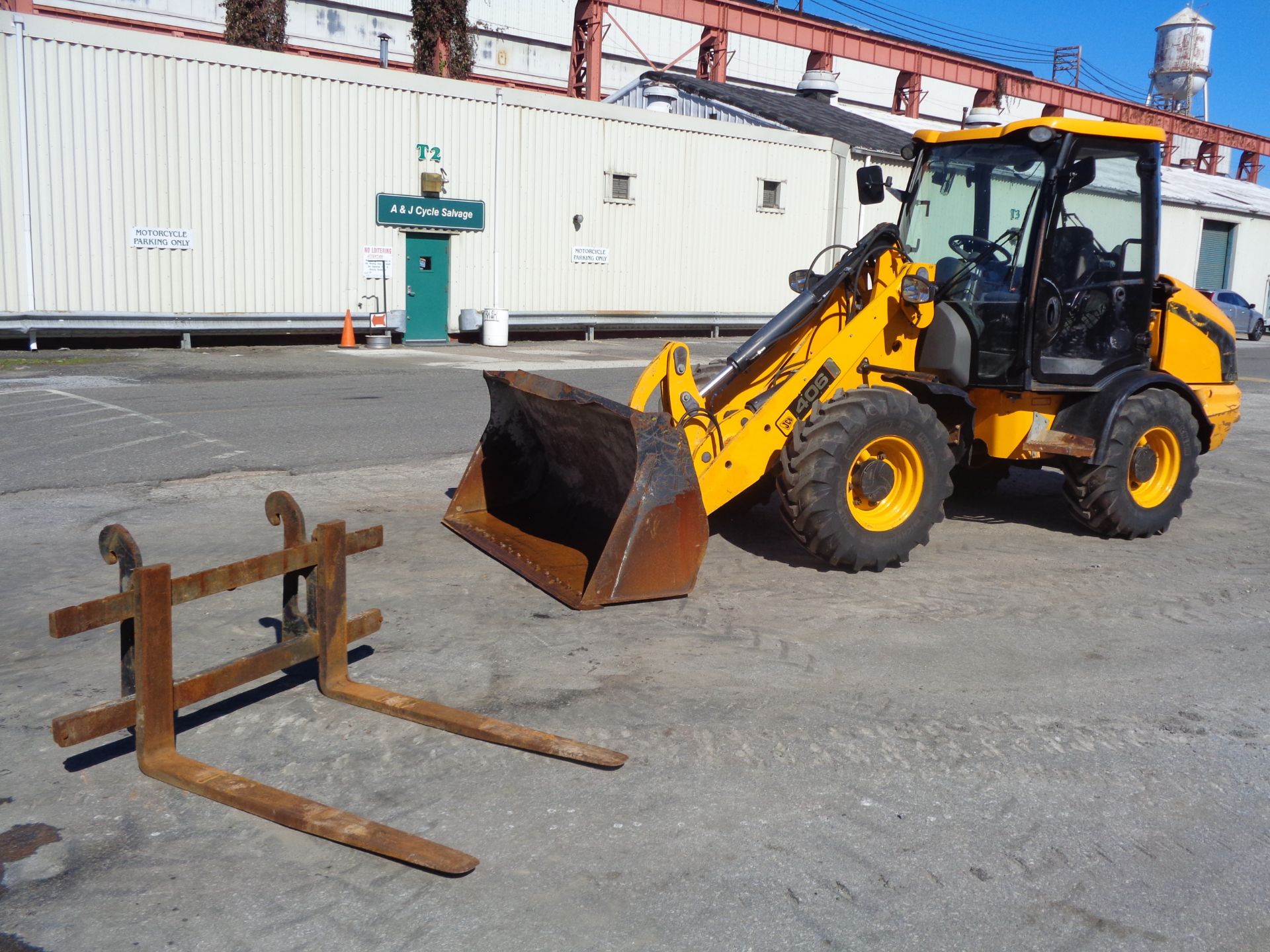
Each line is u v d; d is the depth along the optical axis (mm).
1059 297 6348
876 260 6172
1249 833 3453
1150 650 5039
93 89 15766
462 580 5699
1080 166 6312
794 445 5754
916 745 3959
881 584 5902
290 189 17938
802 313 5871
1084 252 6508
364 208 18859
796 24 33812
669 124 22844
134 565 3615
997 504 8164
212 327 17312
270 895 2973
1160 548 6930
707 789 3588
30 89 15250
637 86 30250
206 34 30422
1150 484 7094
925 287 5988
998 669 4727
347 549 4250
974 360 6449
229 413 10734
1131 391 6602
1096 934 2906
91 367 14180
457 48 24406
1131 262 6770
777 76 44844
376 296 19281
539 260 21422
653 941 2805
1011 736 4070
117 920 2850
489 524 6445
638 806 3471
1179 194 36562
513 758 3764
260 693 4266
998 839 3355
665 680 4465
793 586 5781
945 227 6699
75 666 4488
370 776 3627
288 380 13477
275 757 3746
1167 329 7320
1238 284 39250
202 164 16938
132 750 3791
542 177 21109
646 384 5688
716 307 24484
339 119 18297
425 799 3486
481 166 20188
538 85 37656
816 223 25969
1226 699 4492
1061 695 4473
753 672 4578
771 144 24656
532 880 3062
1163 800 3639
